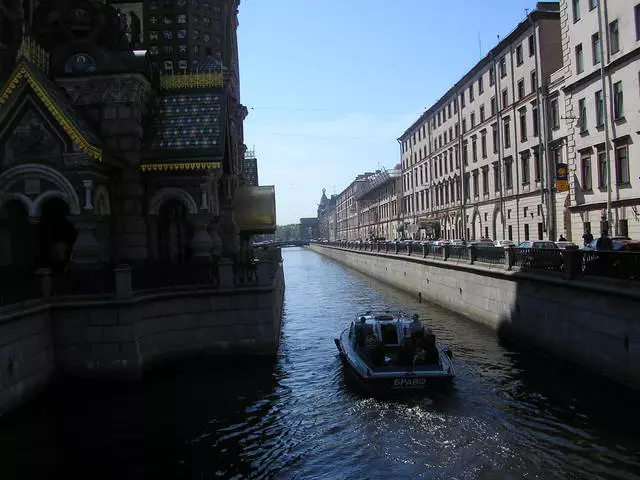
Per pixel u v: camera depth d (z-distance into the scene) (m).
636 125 27.34
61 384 15.14
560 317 16.23
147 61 20.48
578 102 33.41
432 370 13.73
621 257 13.27
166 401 13.94
